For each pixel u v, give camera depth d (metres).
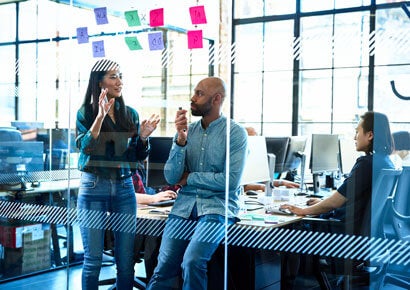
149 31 2.78
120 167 2.91
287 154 2.40
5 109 3.59
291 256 2.38
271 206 2.43
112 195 2.96
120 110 2.91
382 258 2.26
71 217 3.18
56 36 3.26
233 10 2.50
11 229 3.48
